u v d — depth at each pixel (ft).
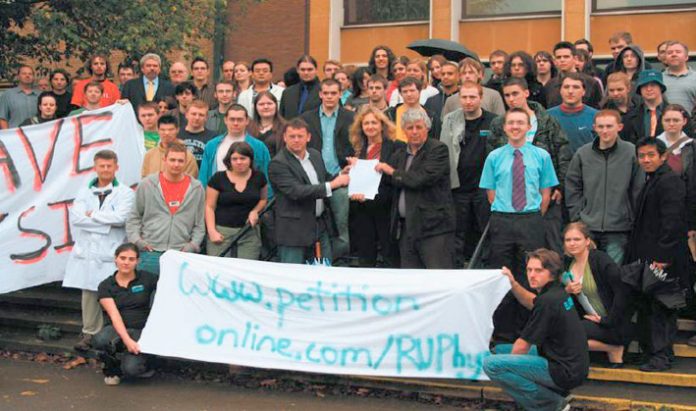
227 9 64.08
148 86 39.68
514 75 34.19
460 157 30.25
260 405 26.11
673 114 28.12
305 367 26.89
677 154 28.37
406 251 28.43
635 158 27.45
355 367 26.58
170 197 29.86
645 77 30.32
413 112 27.81
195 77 38.96
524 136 27.25
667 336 26.20
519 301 25.98
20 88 42.37
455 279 26.02
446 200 28.09
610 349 26.32
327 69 41.16
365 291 26.61
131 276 28.68
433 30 59.16
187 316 27.89
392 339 26.35
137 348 27.68
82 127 33.19
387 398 26.78
